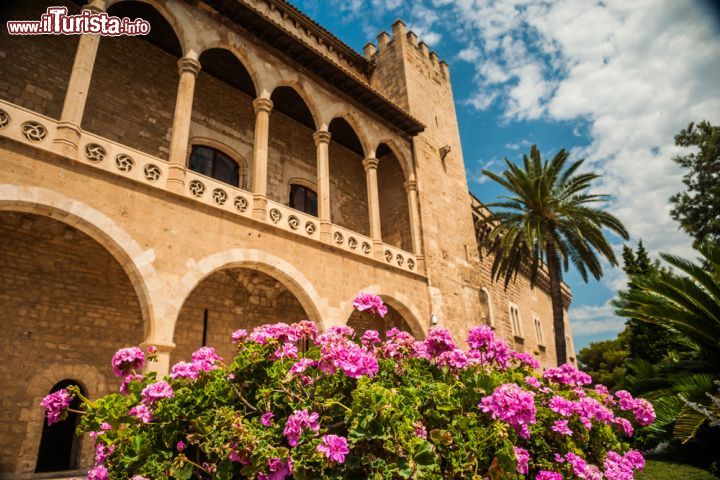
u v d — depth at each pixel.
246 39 15.99
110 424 5.74
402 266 19.27
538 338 39.03
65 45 14.56
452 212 23.89
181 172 12.48
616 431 7.56
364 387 4.86
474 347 6.91
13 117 9.97
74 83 11.14
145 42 16.66
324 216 16.31
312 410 5.28
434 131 24.98
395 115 21.16
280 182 19.77
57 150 10.38
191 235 12.28
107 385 13.05
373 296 6.78
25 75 13.45
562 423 6.05
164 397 5.42
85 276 13.50
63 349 12.58
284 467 4.77
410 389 5.54
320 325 14.63
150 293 10.98
